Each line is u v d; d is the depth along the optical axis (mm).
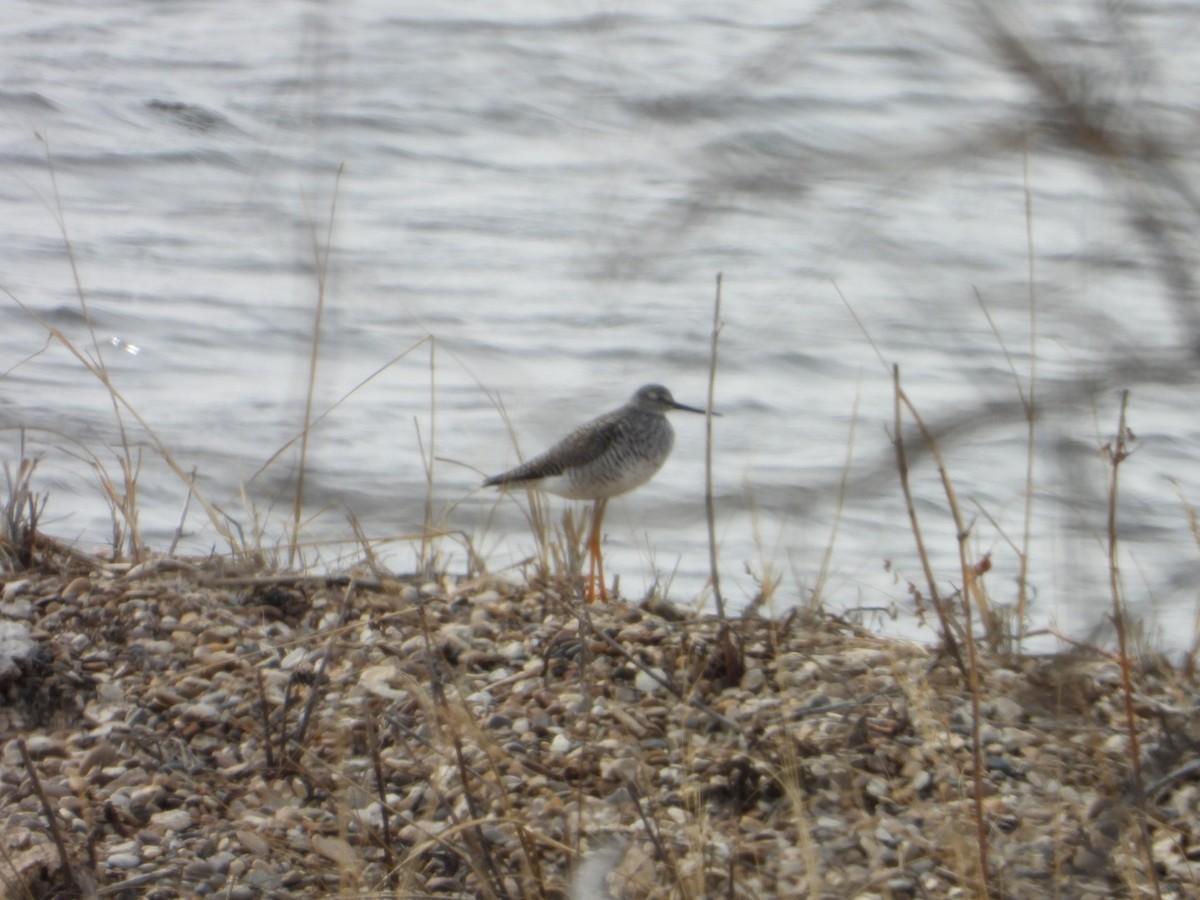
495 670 10969
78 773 9578
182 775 9664
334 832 9141
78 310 22031
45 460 16625
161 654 10992
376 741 9680
